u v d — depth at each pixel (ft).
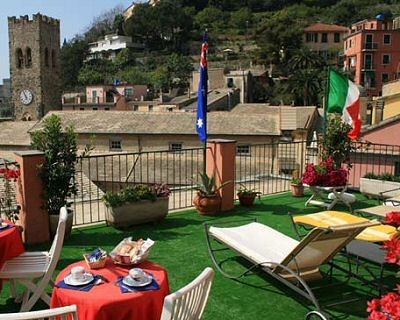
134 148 107.24
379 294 14.33
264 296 14.20
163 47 312.29
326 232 12.48
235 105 153.48
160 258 17.51
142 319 9.48
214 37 303.48
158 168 96.37
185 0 334.44
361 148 35.35
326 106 29.07
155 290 9.78
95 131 108.47
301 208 25.76
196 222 22.68
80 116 115.75
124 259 11.09
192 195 30.04
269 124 101.35
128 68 279.08
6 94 360.48
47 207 18.99
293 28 233.55
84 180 45.78
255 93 204.03
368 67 189.26
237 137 99.91
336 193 24.76
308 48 235.40
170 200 29.04
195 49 302.25
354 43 196.75
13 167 21.18
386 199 23.77
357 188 30.58
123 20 338.34
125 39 308.81
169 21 308.60
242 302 13.79
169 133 104.63
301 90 193.26
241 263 16.99
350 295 14.30
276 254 14.70
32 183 18.70
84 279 10.09
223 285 15.02
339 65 223.10
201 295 9.39
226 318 12.78
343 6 287.28
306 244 12.96
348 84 27.96
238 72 197.47
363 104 89.35
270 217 23.80
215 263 16.22
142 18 313.32
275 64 233.55
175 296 8.38
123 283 9.95
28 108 179.32
